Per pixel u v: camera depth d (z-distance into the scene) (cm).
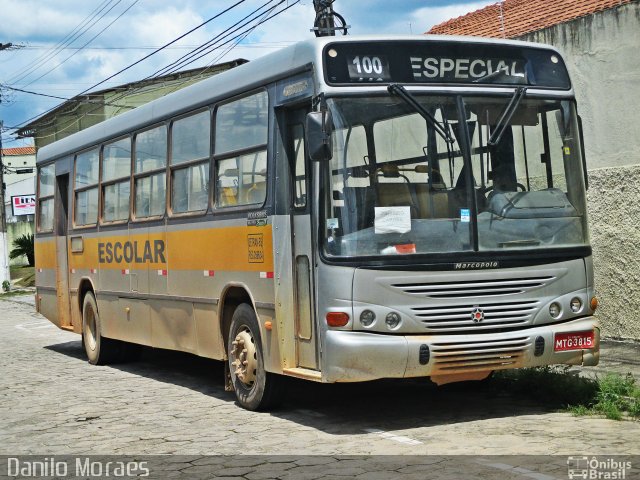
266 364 930
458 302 833
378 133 838
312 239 850
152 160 1240
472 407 943
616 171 1276
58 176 1630
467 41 879
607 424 829
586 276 890
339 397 1038
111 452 815
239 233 982
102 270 1421
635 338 1264
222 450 796
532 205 872
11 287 4103
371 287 816
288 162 909
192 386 1199
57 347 1778
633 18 1250
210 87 1076
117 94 3775
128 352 1466
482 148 862
